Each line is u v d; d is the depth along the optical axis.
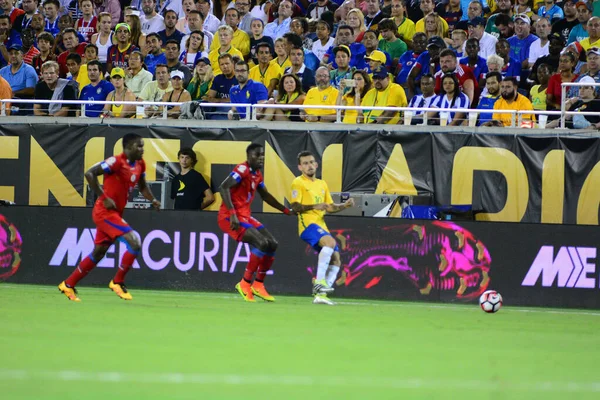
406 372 24.45
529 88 71.94
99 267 56.38
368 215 61.50
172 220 56.19
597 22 71.06
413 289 54.59
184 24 85.62
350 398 20.23
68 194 65.19
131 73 72.81
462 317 43.84
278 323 37.09
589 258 54.19
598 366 27.05
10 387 20.33
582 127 65.06
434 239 54.62
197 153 64.38
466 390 21.70
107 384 21.12
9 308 39.94
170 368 23.91
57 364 23.97
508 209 63.41
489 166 63.59
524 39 74.19
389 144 64.12
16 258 57.00
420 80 70.00
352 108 61.56
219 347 28.59
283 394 20.52
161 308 42.34
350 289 54.88
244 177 46.72
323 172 64.31
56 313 38.19
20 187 65.31
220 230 55.94
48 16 87.62
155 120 64.88
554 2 79.94
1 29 85.50
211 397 19.91
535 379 23.94
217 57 76.75
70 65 75.12
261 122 64.62
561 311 51.28
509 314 47.31
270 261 48.75
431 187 63.69
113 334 31.14
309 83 70.94
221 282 55.84
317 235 48.09
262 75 72.81
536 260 54.25
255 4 87.00
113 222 44.31
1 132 65.50
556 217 63.25
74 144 65.19
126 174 44.03
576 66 69.00
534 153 63.41
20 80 74.50
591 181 63.12
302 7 83.38
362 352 28.47
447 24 78.06
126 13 84.94
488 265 54.28
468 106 66.25
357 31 76.81
